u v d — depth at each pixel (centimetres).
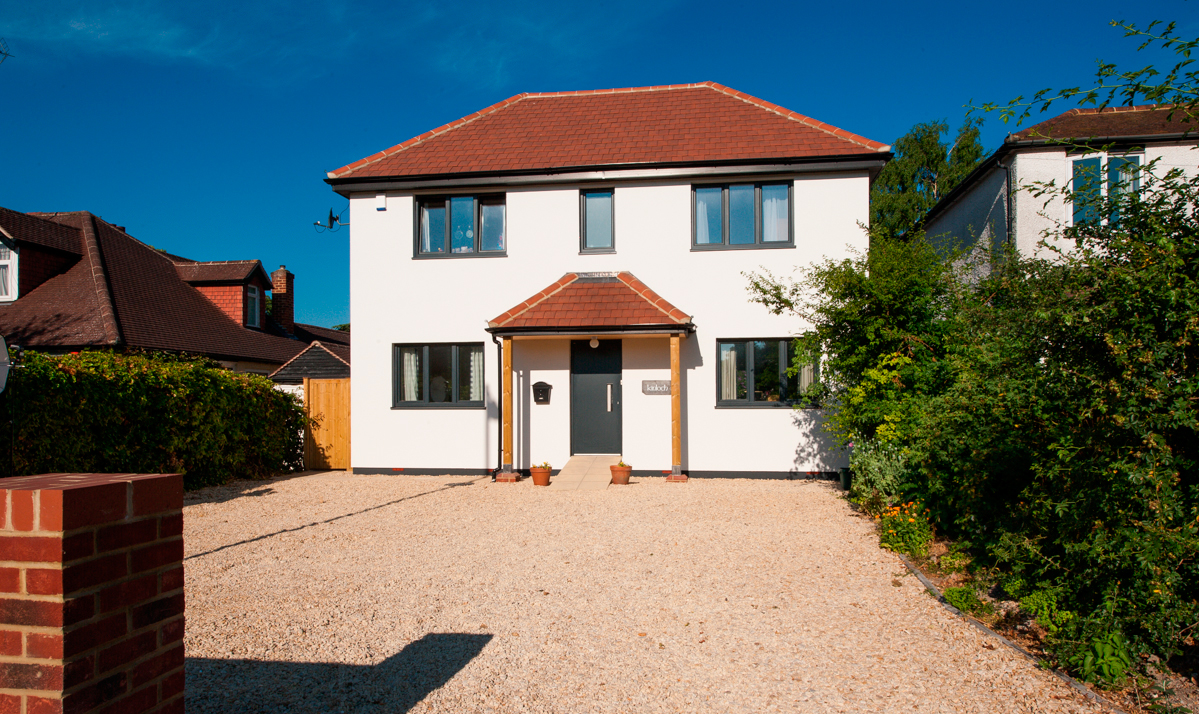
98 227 1994
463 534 803
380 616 523
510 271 1354
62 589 200
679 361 1227
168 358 1431
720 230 1321
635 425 1297
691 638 474
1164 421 363
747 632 484
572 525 848
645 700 385
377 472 1370
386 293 1379
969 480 603
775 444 1263
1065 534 443
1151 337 378
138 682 228
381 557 699
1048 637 439
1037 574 484
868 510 892
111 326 1578
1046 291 452
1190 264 381
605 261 1332
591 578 618
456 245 1388
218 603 555
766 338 1283
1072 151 487
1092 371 408
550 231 1350
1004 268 609
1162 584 375
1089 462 418
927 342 915
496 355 1348
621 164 1298
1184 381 368
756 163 1267
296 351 2262
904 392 902
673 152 1330
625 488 1145
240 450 1272
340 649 458
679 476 1209
